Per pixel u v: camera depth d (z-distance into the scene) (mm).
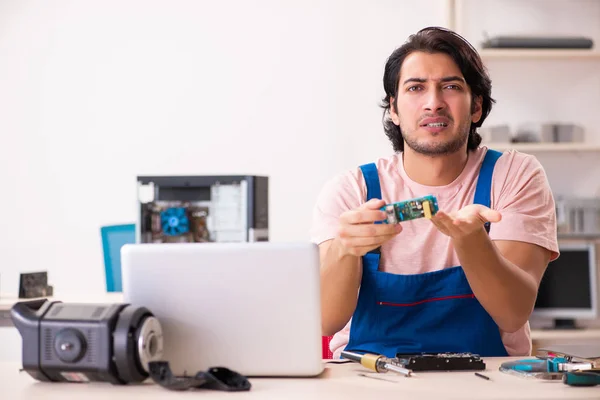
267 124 4605
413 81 1948
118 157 4633
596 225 4117
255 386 1424
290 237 4598
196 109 4621
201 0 4613
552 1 4398
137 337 1420
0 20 4652
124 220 4625
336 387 1401
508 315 1829
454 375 1508
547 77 4363
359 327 1928
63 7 4641
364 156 4582
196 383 1385
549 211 2018
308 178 4598
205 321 1505
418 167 2031
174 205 2689
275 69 4602
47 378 1473
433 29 2004
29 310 1487
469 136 2094
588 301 4070
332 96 4590
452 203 2031
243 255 1492
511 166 2041
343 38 4586
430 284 1887
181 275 1510
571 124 4172
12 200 4652
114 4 4633
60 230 4633
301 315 1486
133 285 1521
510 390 1349
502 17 4414
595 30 4406
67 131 4648
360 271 1911
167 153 4625
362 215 1575
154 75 4629
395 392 1347
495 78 4367
